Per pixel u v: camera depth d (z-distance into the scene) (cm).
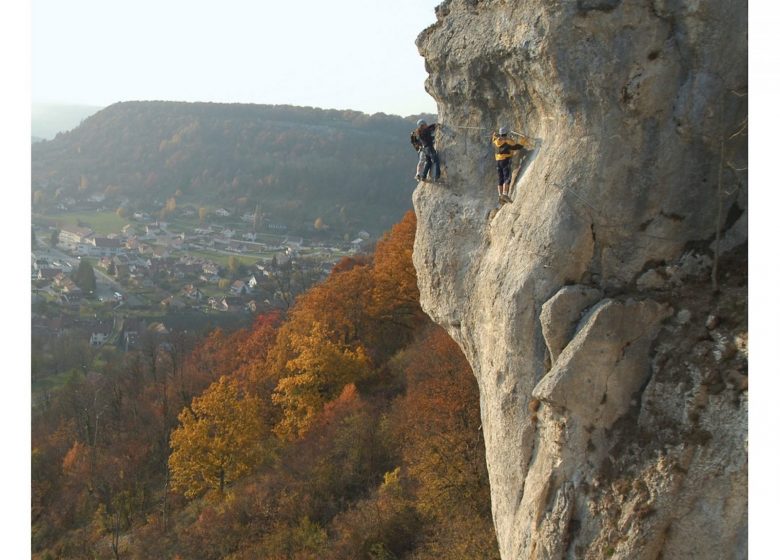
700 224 1215
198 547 3869
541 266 1273
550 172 1308
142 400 6831
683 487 1018
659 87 1207
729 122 1191
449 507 2966
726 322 1096
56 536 4884
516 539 1234
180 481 4594
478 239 1572
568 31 1230
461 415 3238
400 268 5459
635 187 1236
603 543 1079
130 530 4616
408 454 3447
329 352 5103
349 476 3950
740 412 1008
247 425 4725
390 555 3034
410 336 5719
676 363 1108
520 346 1295
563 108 1291
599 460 1131
